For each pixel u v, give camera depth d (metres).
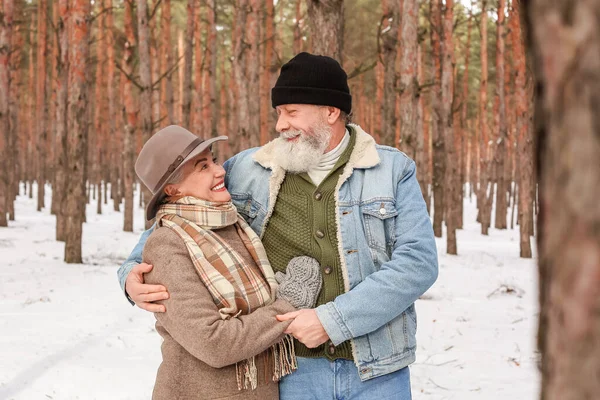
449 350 5.71
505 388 4.58
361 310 1.74
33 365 4.62
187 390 1.77
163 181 1.85
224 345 1.65
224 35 29.34
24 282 8.43
